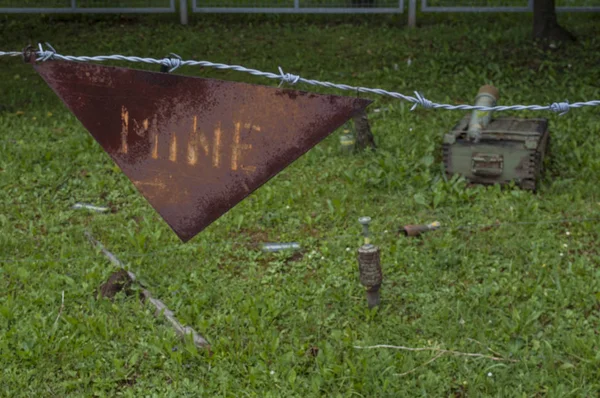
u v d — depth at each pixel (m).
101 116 3.04
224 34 15.30
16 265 6.54
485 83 12.37
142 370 5.26
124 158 3.08
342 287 6.29
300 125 2.96
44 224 7.54
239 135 3.00
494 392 4.96
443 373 5.14
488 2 15.96
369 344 5.43
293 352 5.35
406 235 7.16
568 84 12.31
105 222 7.54
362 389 4.97
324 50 14.25
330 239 7.07
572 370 5.12
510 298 5.99
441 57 13.55
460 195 7.87
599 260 6.61
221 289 6.25
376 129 10.13
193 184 3.07
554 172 8.77
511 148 8.05
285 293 6.17
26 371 5.20
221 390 5.03
